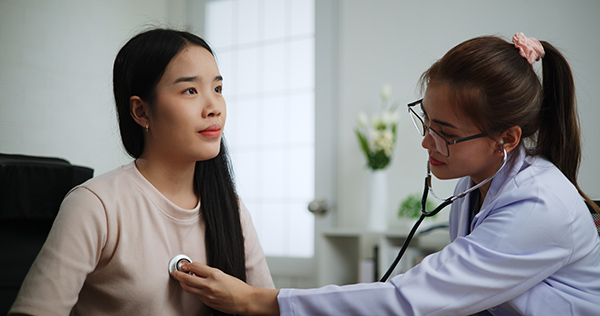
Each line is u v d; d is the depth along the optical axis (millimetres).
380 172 2713
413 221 2568
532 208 884
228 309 891
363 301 874
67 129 3189
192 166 954
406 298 858
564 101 1003
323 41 3188
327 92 3152
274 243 3301
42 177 1398
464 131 919
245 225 1068
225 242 972
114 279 862
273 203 3322
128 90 911
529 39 958
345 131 3049
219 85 934
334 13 3154
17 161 1397
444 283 867
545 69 1012
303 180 3227
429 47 2844
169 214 913
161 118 885
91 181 883
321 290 891
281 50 3352
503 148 927
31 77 3049
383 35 2975
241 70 3506
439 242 2424
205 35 3645
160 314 891
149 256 875
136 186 899
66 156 3176
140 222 879
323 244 2730
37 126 3057
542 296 912
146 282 867
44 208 1396
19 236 1393
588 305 896
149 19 3658
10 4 2984
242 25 3516
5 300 1352
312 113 3213
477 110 893
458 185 1178
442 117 923
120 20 3494
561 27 2518
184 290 912
